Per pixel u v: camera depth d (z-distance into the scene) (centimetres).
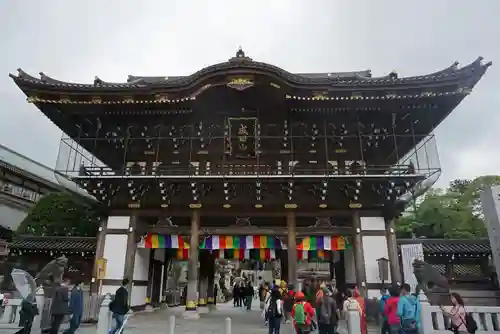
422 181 2144
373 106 2233
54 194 3747
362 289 2134
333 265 3103
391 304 1219
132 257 2295
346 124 2395
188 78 2192
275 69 2119
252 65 2136
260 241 2348
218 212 2348
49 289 1767
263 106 2298
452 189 5309
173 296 3672
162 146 2483
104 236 2325
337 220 2606
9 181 4494
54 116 2389
